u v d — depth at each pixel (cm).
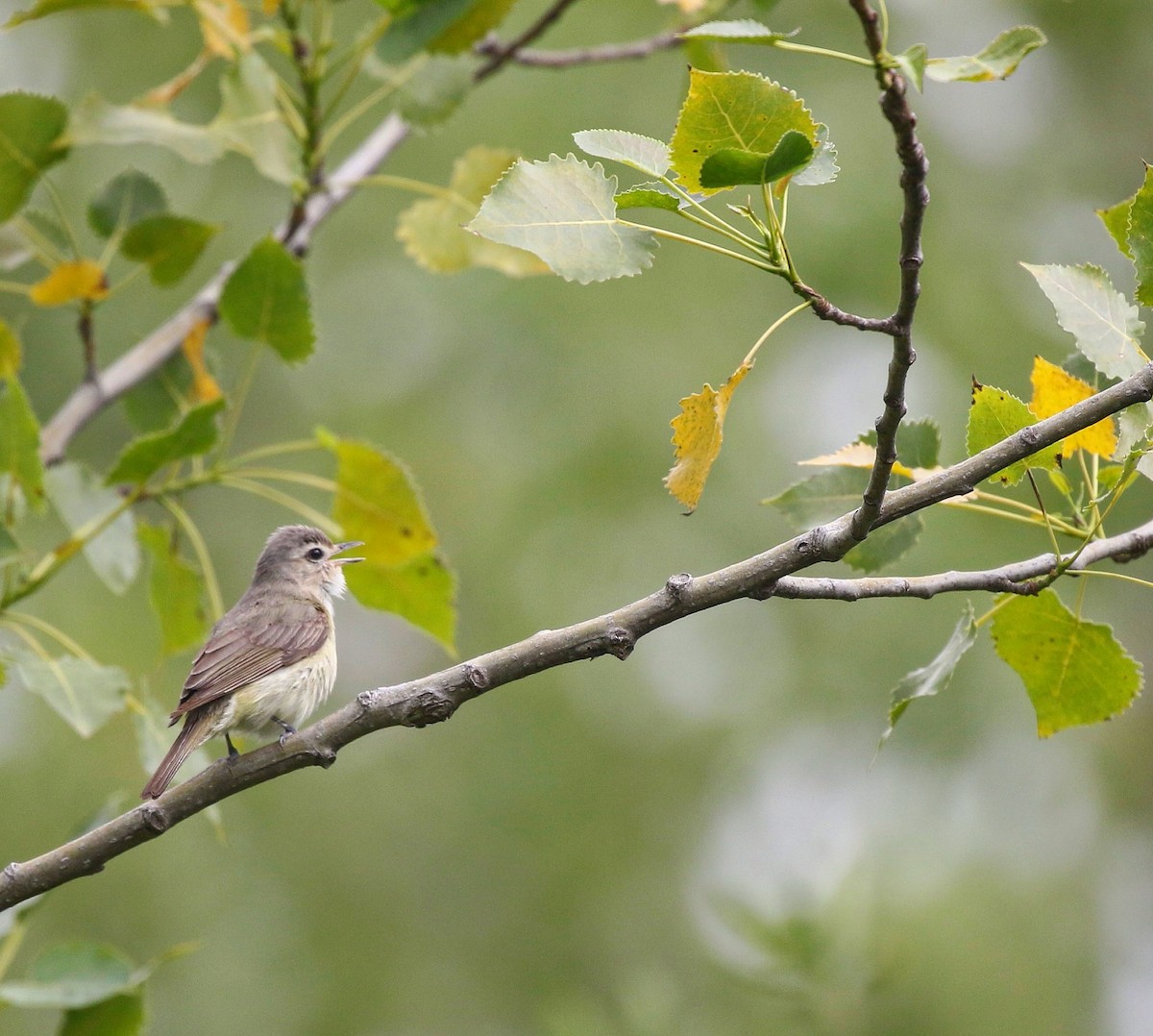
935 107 1608
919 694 581
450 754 1521
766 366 1519
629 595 1454
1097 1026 1123
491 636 1468
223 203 1580
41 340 1516
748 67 1537
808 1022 844
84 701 743
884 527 643
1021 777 1398
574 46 1570
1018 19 1612
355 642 1638
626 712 1523
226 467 794
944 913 1013
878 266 1486
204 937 1411
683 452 516
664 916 1418
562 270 474
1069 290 604
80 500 830
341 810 1497
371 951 1430
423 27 819
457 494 1512
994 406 562
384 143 1026
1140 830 1391
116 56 1574
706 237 1560
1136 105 1630
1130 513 1456
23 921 713
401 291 1605
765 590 548
